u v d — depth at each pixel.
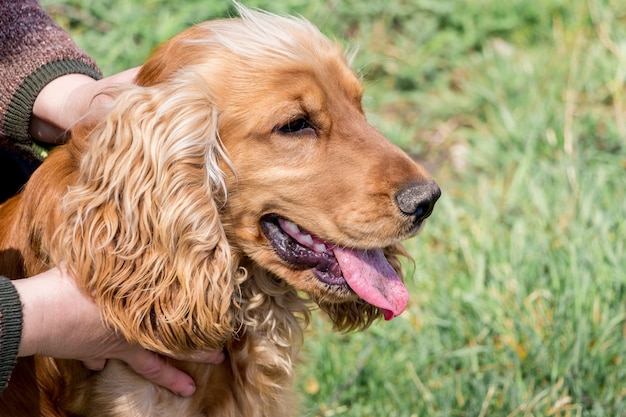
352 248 3.19
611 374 4.20
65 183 3.05
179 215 3.03
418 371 4.35
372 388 4.26
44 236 3.02
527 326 4.35
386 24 7.23
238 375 3.41
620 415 3.98
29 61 3.37
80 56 3.51
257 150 3.12
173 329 3.05
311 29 3.41
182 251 3.04
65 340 2.89
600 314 4.47
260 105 3.10
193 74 3.11
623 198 5.26
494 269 4.78
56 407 3.29
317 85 3.17
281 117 3.10
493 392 4.09
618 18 7.15
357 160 3.14
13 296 2.69
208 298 3.09
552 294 4.61
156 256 3.02
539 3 7.30
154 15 6.43
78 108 3.29
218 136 3.12
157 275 3.03
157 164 3.02
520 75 6.55
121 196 3.01
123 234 3.00
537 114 6.06
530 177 5.59
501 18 7.26
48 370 3.24
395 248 3.62
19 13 3.39
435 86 6.81
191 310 3.04
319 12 6.89
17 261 3.19
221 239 3.11
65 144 3.20
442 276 4.90
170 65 3.19
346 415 4.18
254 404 3.44
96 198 2.98
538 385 4.20
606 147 5.97
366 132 3.23
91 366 3.13
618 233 4.91
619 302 4.55
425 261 4.99
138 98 3.06
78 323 2.92
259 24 3.28
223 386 3.39
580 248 4.77
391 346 4.50
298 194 3.14
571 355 4.21
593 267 4.67
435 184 3.13
